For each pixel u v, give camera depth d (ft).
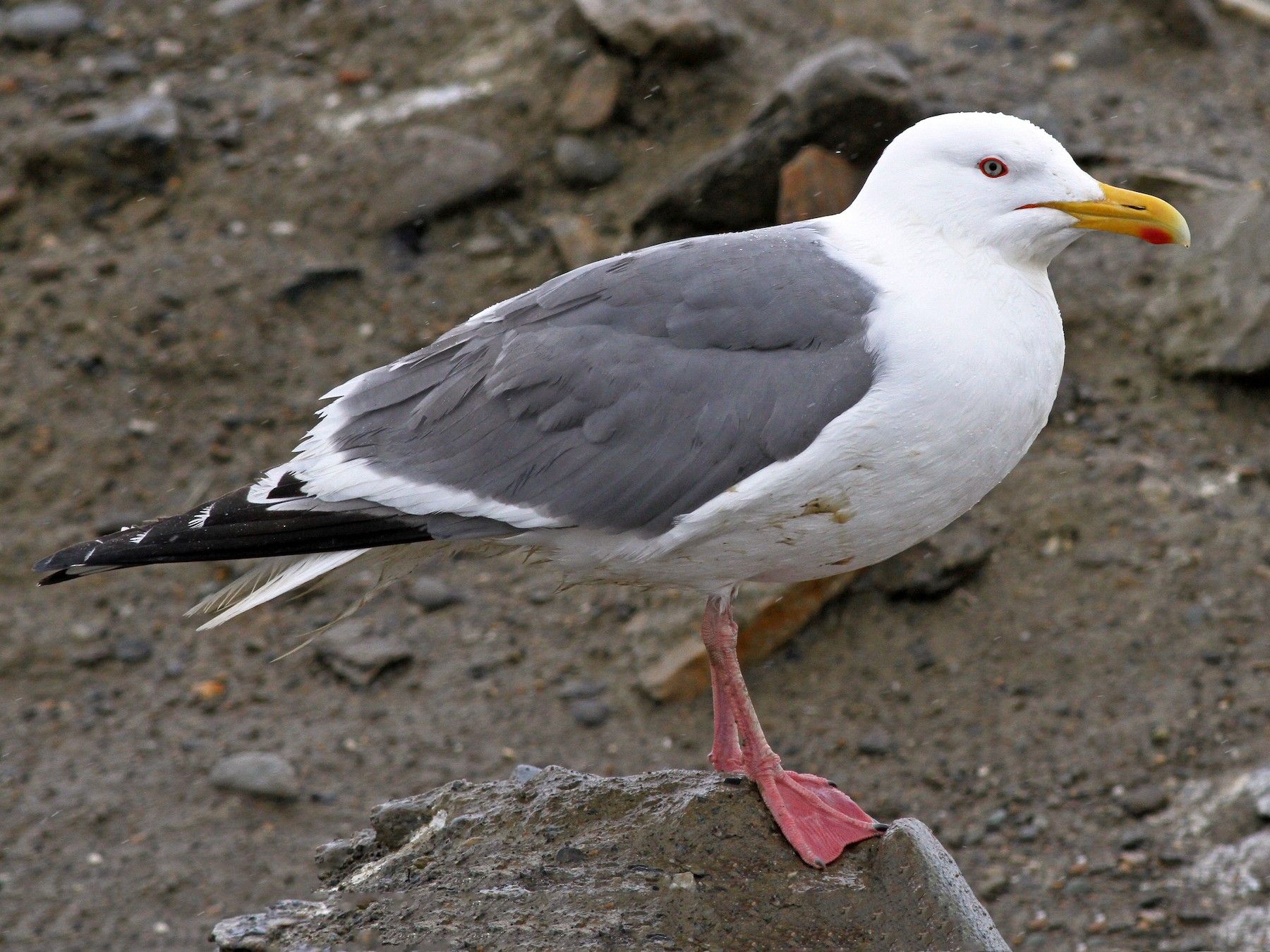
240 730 39.60
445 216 49.26
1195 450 41.83
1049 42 53.11
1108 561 39.65
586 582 24.35
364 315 47.29
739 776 23.30
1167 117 49.98
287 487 23.40
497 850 22.89
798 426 21.57
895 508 22.08
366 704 40.19
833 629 40.22
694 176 45.96
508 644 41.55
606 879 21.88
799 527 22.09
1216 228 44.55
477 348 23.58
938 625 39.65
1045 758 36.42
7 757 39.04
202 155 51.37
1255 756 35.53
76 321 47.37
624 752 38.14
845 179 44.16
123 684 41.19
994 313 21.91
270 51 55.31
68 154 50.52
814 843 22.16
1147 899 33.06
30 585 43.11
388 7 56.03
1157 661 37.78
